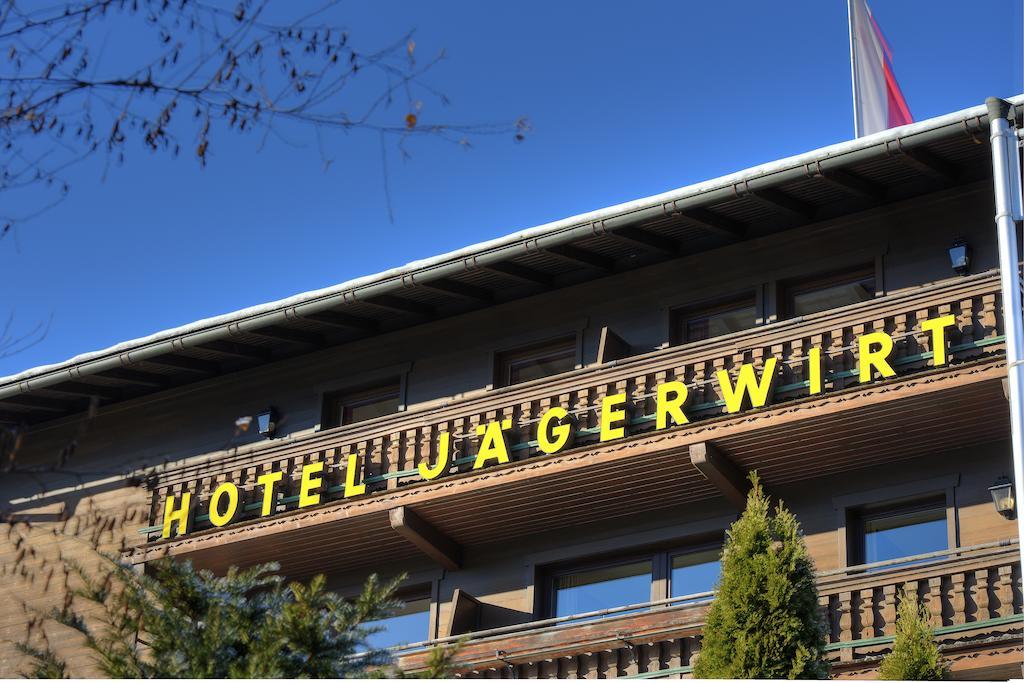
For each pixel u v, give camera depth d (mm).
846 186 18406
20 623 22406
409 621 20688
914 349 17219
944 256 18469
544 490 19234
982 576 15930
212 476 21391
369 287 20453
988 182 18484
